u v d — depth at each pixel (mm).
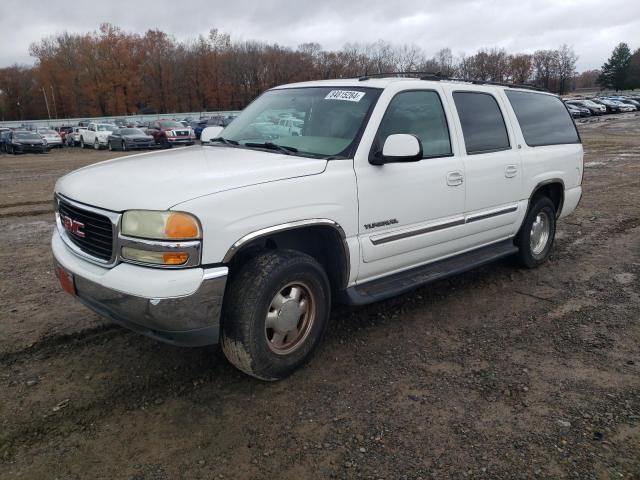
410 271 4148
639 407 3078
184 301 2758
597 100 54781
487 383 3346
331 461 2619
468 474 2533
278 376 3271
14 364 3500
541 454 2672
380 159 3578
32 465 2568
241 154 3646
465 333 4082
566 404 3113
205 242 2781
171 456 2648
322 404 3100
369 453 2680
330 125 3793
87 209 3014
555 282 5242
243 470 2555
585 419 2963
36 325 4074
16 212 8797
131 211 2791
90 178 3295
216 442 2758
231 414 2996
